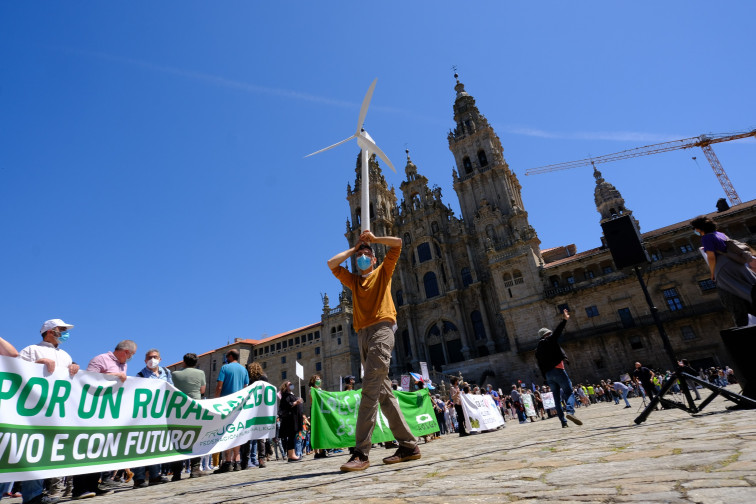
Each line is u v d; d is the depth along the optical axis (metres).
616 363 42.47
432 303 60.03
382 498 2.84
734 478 2.12
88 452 4.65
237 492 4.21
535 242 52.22
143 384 5.49
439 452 6.06
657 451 3.28
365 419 4.95
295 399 11.03
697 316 39.59
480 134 64.56
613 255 7.32
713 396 5.65
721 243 5.39
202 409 6.40
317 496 3.28
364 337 5.11
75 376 4.69
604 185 54.44
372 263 5.30
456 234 61.94
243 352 68.12
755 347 5.11
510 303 50.38
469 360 50.78
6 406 4.02
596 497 2.12
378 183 74.38
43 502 5.87
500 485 2.80
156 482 7.58
